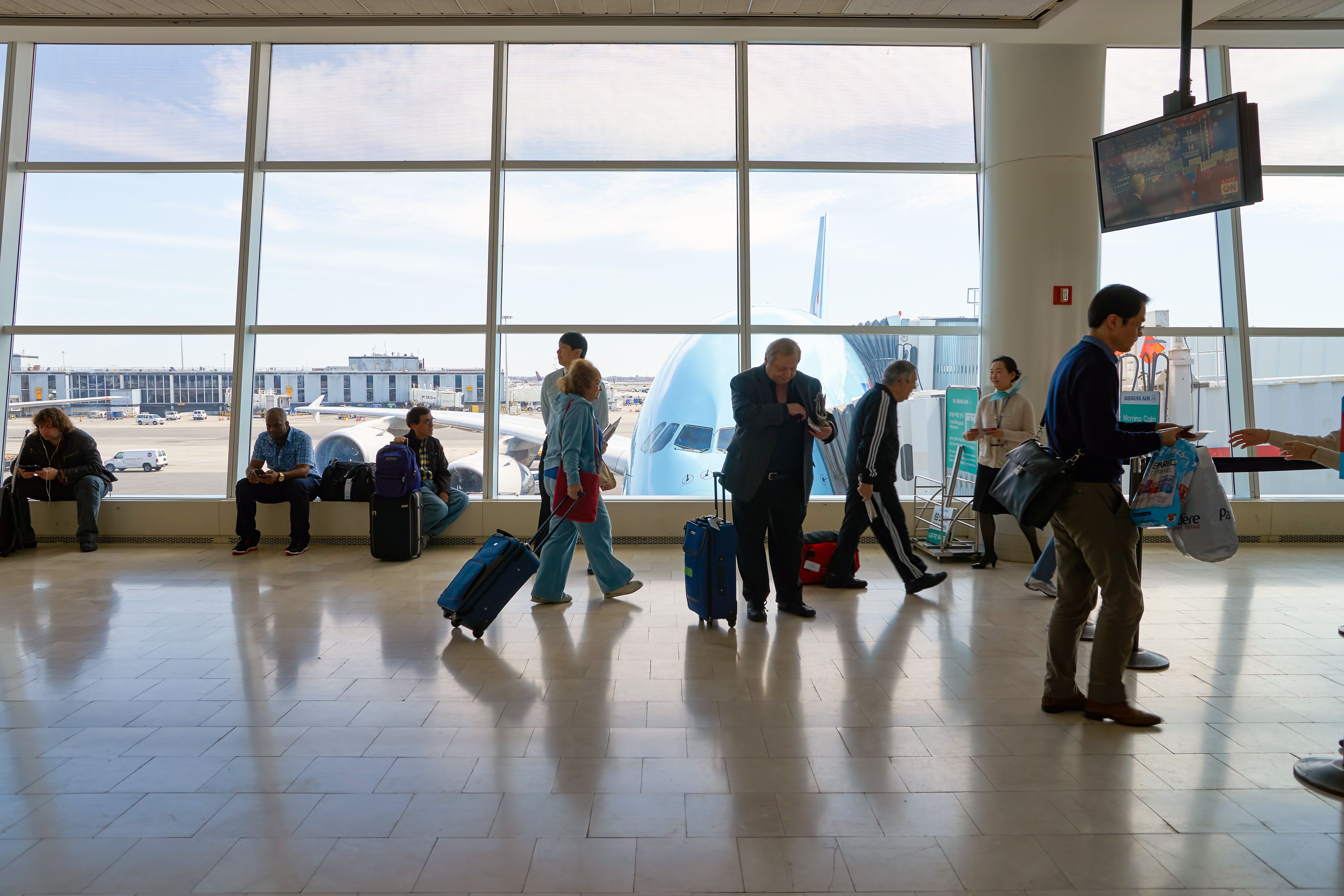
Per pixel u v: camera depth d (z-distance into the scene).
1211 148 4.59
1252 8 5.79
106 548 7.29
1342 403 2.94
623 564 5.48
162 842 2.40
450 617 4.68
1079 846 2.36
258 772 2.87
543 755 3.00
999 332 6.91
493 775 2.84
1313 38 6.19
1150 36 5.96
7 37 6.35
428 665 4.07
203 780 2.80
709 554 4.63
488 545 4.60
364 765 2.92
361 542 7.42
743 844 2.38
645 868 2.26
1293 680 3.79
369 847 2.37
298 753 3.03
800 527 5.00
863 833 2.44
